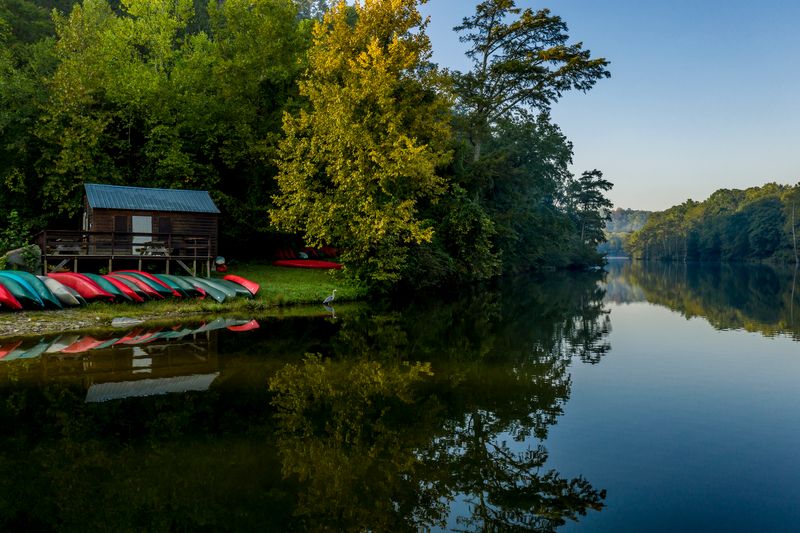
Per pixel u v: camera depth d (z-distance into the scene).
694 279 48.97
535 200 58.62
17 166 25.55
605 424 7.18
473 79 33.69
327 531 4.36
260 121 31.27
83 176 25.20
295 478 5.42
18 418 7.15
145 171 27.94
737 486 5.30
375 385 9.12
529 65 32.72
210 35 46.22
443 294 28.03
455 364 10.88
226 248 31.25
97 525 4.42
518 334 15.14
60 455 5.93
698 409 7.87
